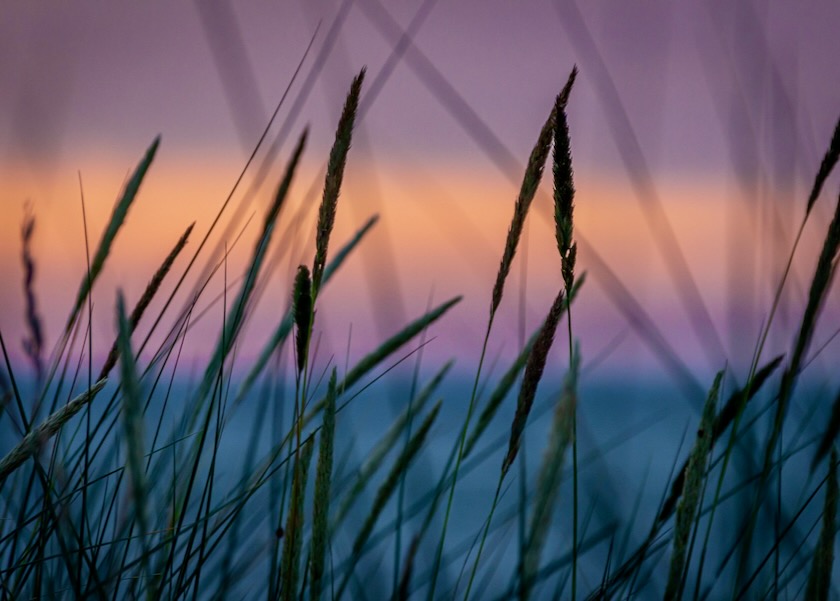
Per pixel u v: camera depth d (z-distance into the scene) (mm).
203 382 2008
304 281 1783
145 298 1892
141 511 1556
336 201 1784
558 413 1852
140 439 1559
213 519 1998
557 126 1812
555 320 1847
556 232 1825
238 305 1996
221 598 2004
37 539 1895
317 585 1776
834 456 1807
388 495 2016
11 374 1845
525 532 1879
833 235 1837
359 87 1790
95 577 1774
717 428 1882
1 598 1829
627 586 2004
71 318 1965
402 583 2018
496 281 1872
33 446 1692
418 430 2027
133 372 1559
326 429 1773
